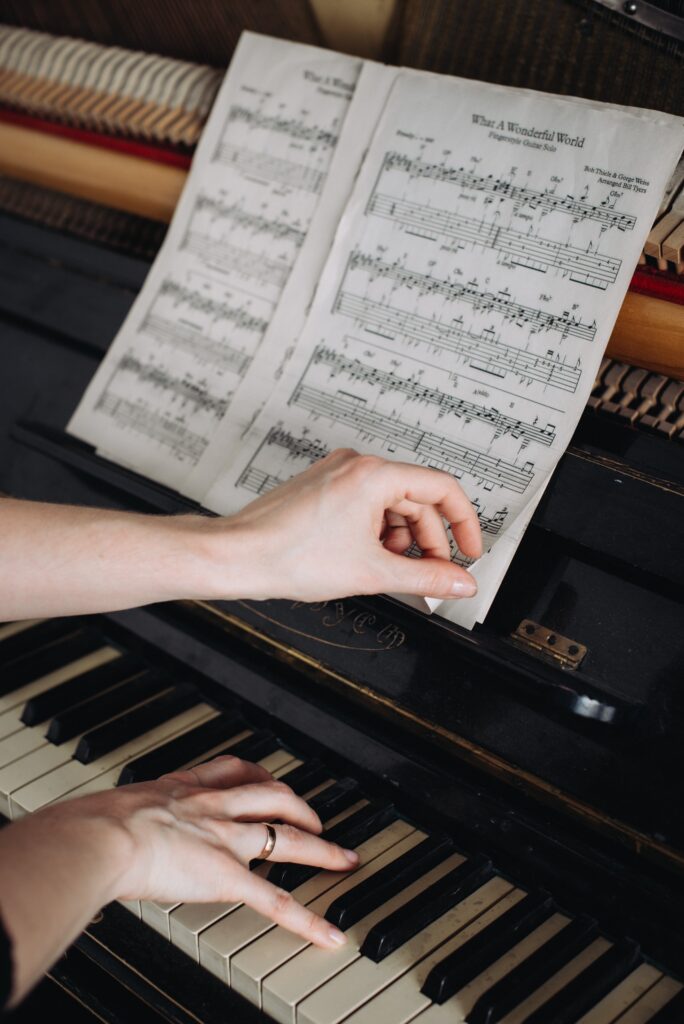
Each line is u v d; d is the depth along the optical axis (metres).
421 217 1.16
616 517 1.06
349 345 1.18
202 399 1.27
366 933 0.97
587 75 1.18
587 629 1.06
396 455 1.11
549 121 1.09
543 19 1.18
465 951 0.95
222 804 0.97
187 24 1.50
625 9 1.11
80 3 1.59
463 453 1.08
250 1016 0.96
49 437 1.37
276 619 1.21
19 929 0.70
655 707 1.01
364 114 1.22
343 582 0.95
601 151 1.06
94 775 1.16
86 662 1.35
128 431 1.30
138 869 0.85
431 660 1.11
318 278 1.23
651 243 1.04
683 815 0.97
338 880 1.04
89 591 1.00
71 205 1.61
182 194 1.35
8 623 1.39
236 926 0.98
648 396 1.13
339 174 1.23
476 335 1.10
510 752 1.06
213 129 1.33
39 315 1.50
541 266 1.08
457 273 1.12
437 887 1.02
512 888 1.05
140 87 1.46
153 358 1.32
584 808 1.02
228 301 1.29
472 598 1.02
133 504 1.37
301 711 1.18
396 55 1.33
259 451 1.18
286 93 1.29
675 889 0.98
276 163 1.28
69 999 1.28
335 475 0.95
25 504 1.07
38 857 0.77
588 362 1.04
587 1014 0.92
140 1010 1.07
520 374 1.07
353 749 1.14
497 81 1.26
